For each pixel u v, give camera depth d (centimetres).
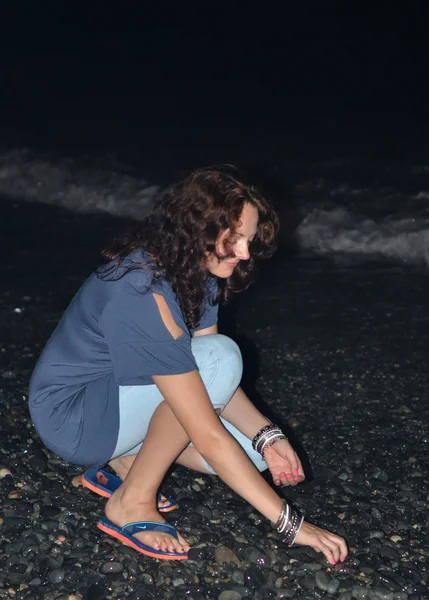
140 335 221
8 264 619
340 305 550
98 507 273
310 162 1039
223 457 226
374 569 249
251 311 535
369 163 1018
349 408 389
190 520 267
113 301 224
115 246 232
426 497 302
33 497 279
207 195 214
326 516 280
